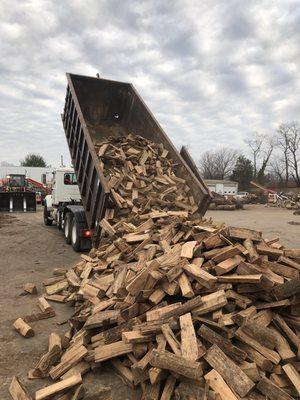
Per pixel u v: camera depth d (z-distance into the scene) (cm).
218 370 330
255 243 495
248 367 336
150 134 1011
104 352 391
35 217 2128
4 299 649
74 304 611
